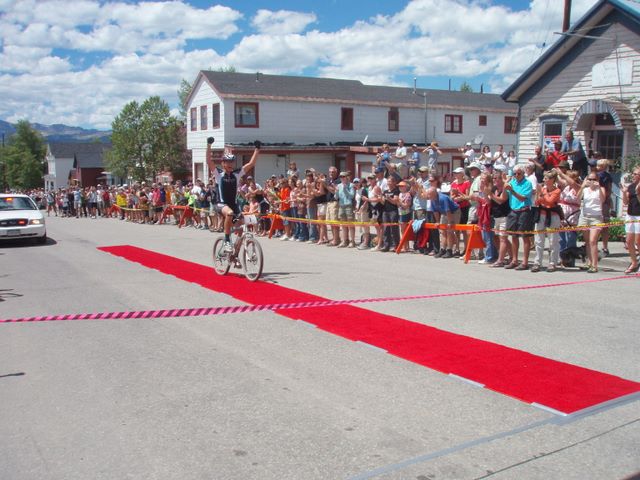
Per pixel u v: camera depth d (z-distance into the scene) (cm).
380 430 425
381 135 3625
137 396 498
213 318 756
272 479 361
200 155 3444
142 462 385
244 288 952
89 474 371
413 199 1315
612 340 632
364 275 1060
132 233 2080
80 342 661
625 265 1091
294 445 404
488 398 479
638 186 992
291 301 847
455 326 697
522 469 368
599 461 376
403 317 743
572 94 1647
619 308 773
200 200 2236
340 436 416
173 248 1551
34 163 9831
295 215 1686
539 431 419
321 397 488
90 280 1059
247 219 1018
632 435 411
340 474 365
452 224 1235
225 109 3144
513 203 1074
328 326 705
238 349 622
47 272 1171
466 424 432
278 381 526
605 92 1564
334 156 3438
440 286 944
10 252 1549
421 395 488
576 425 427
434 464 375
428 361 571
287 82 3528
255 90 3253
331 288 941
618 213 1510
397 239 1366
